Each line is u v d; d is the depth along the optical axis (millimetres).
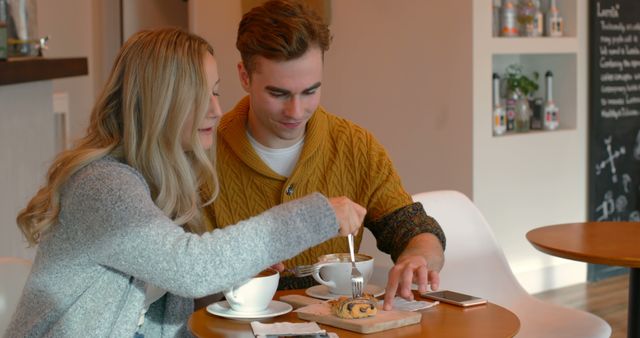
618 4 4965
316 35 1972
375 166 2230
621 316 4348
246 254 1501
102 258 1534
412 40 4664
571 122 4918
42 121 3721
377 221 2182
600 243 2531
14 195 3424
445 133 4547
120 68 1675
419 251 1932
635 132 5117
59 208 1583
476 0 4355
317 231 1560
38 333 1581
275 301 1794
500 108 4613
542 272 4816
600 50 4898
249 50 1989
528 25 4660
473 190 4434
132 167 1646
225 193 2197
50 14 5457
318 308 1692
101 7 6023
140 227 1499
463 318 1663
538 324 2559
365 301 1637
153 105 1632
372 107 4918
